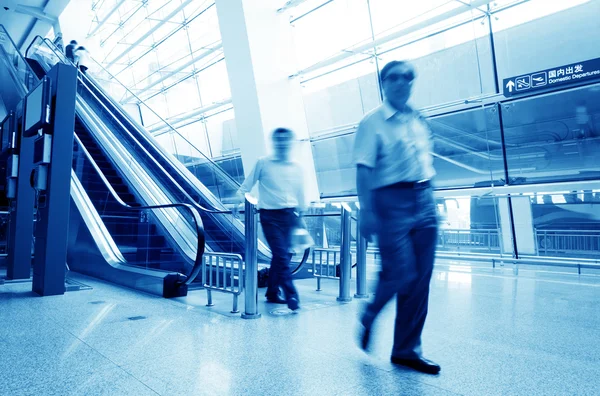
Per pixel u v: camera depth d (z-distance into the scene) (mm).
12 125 5762
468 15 8594
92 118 10484
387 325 3422
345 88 10656
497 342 2953
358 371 2373
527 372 2363
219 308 4141
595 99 8445
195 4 13414
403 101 2367
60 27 18109
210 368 2406
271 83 10211
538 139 9047
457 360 2570
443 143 10273
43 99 4719
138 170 8703
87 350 2719
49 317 3639
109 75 15750
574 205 7879
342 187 11297
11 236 5836
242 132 10508
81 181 7883
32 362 2477
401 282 2301
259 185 4301
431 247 2361
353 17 10031
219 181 10836
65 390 2072
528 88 7902
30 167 5750
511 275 6938
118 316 3711
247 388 2121
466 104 8859
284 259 4137
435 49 9258
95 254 6242
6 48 13289
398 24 9461
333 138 10938
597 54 8352
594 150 8680
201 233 4445
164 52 15703
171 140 16125
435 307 4172
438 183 10773
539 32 8547
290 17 10922
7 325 3342
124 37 17609
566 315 3822
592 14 8250
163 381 2203
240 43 10008
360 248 4824
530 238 8383
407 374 2328
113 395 2020
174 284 4723
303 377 2277
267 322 3547
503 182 9672
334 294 5086
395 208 2287
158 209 7082
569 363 2518
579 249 7805
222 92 13359
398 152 2301
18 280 5586
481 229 8922
